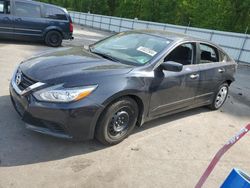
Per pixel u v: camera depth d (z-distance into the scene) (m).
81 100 3.38
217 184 3.51
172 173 3.56
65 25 11.99
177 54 4.63
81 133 3.52
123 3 46.84
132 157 3.75
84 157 3.58
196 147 4.34
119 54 4.44
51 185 3.00
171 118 5.32
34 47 11.09
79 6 54.81
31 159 3.38
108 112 3.64
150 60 4.21
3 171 3.10
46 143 3.75
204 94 5.48
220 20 33.75
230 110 6.49
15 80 3.89
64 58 4.04
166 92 4.39
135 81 3.84
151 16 40.97
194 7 37.28
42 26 11.48
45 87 3.38
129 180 3.28
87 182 3.12
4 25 10.73
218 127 5.30
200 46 5.18
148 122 4.92
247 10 31.80
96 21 36.59
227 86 6.25
